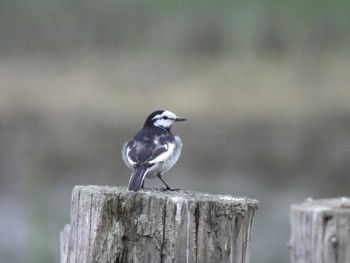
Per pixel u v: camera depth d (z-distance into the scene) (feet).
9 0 119.34
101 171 80.84
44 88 100.22
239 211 24.66
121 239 24.59
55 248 50.55
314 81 99.35
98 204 24.82
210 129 88.38
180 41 114.11
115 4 119.03
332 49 110.63
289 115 89.35
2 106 93.97
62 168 81.00
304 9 114.32
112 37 117.29
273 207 67.36
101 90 99.91
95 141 86.48
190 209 24.41
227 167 81.46
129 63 109.81
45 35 117.91
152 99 96.48
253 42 112.78
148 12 118.62
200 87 99.55
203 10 115.75
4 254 54.70
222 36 113.39
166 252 24.44
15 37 117.80
